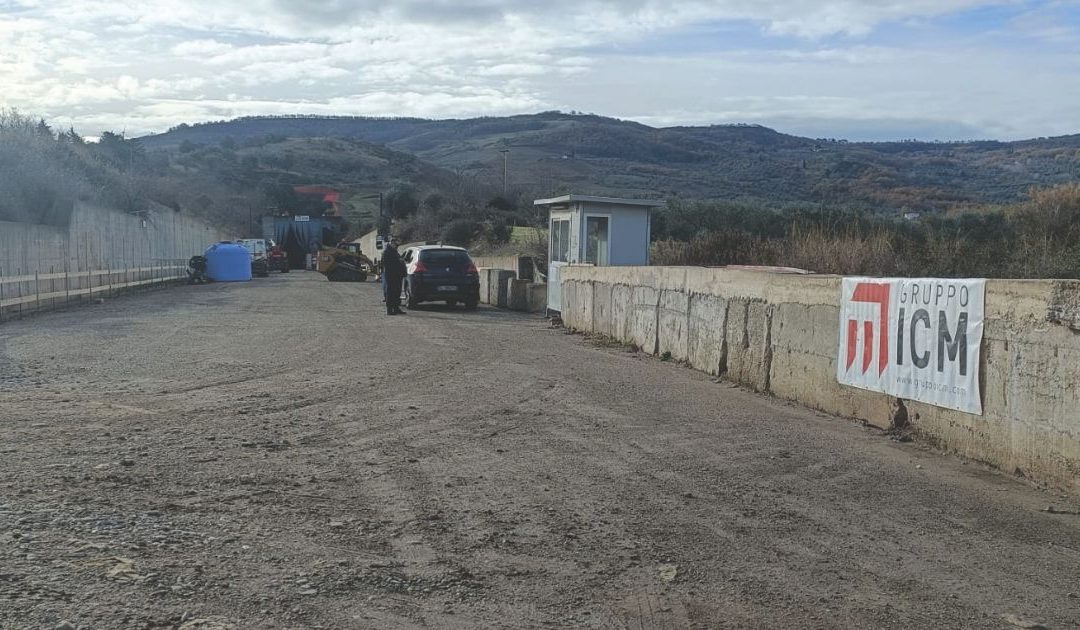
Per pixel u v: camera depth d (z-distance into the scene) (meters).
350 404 10.00
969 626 4.34
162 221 42.22
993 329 7.28
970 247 20.33
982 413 7.41
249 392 10.66
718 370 12.42
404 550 5.25
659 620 4.35
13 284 21.61
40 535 5.24
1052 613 4.52
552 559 5.16
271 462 7.23
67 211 31.25
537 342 17.09
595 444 8.16
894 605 4.58
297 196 105.56
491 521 5.84
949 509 6.25
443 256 26.28
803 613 4.46
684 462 7.52
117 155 75.12
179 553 5.05
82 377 11.56
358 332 18.42
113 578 4.62
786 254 21.66
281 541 5.34
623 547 5.38
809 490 6.70
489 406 10.02
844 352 9.52
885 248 20.61
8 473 6.64
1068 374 6.47
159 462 7.11
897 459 7.66
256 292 35.50
